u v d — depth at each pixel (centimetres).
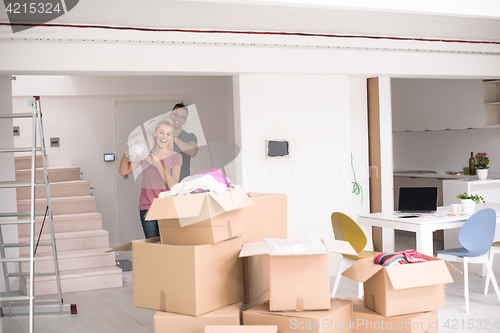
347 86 503
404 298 256
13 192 466
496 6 409
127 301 427
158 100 703
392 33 498
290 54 471
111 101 684
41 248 507
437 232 679
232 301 252
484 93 662
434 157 805
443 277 260
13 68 390
